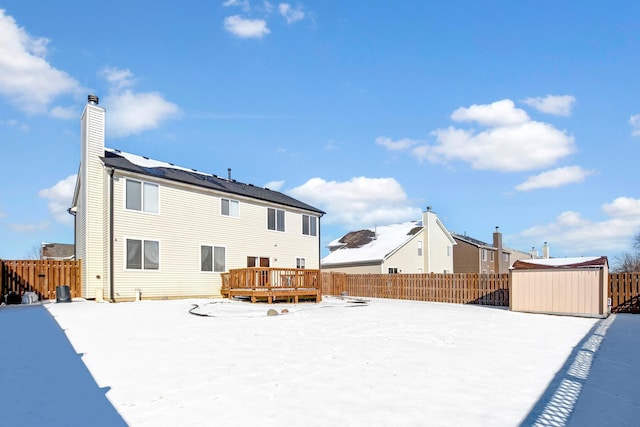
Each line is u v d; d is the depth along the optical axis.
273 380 5.46
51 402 4.61
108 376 5.57
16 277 15.19
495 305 19.22
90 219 16.16
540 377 5.79
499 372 6.02
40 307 13.07
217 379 5.48
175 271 18.12
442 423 4.10
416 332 9.38
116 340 7.80
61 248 38.91
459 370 6.09
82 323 9.70
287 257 23.91
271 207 23.17
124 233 16.47
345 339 8.33
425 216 35.94
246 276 16.94
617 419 4.25
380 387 5.21
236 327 9.58
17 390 5.00
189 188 19.02
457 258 41.97
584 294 14.17
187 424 4.02
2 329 8.84
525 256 54.50
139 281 16.81
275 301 17.53
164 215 17.92
